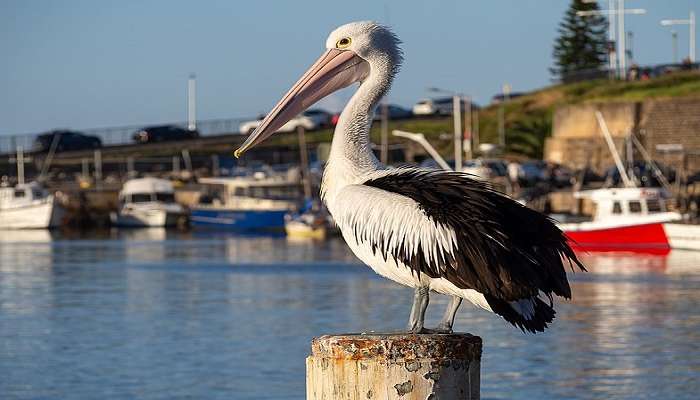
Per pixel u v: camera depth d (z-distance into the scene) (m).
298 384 21.08
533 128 83.62
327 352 6.56
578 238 49.81
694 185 62.66
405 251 7.29
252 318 30.39
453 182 7.55
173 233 73.50
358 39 8.41
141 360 23.89
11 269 47.50
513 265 6.88
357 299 34.62
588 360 22.67
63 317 31.14
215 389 20.80
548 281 7.02
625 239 48.94
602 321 27.86
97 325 29.42
